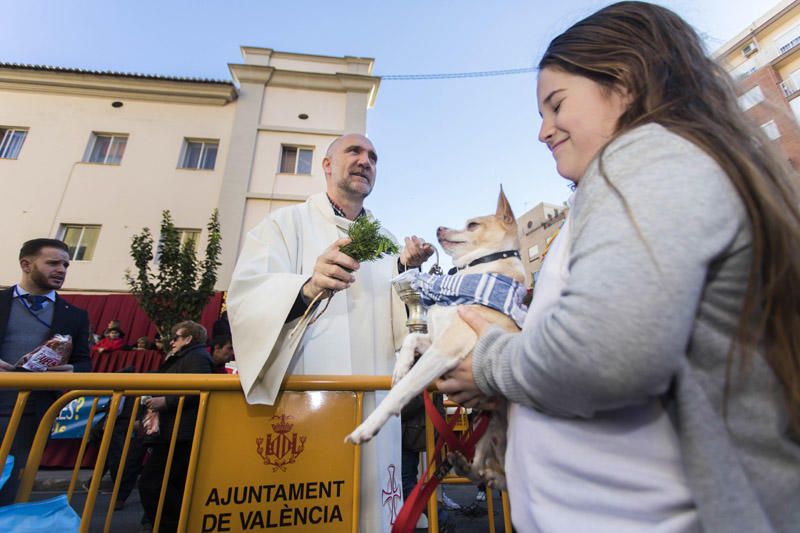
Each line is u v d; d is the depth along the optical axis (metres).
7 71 12.54
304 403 1.75
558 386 0.65
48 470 5.61
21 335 3.04
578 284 0.64
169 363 3.78
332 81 13.98
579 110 0.94
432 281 1.73
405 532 1.24
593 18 0.99
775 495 0.60
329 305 2.06
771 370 0.62
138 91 12.99
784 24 15.48
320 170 12.97
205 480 1.58
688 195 0.62
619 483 0.68
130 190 12.16
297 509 1.64
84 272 11.29
